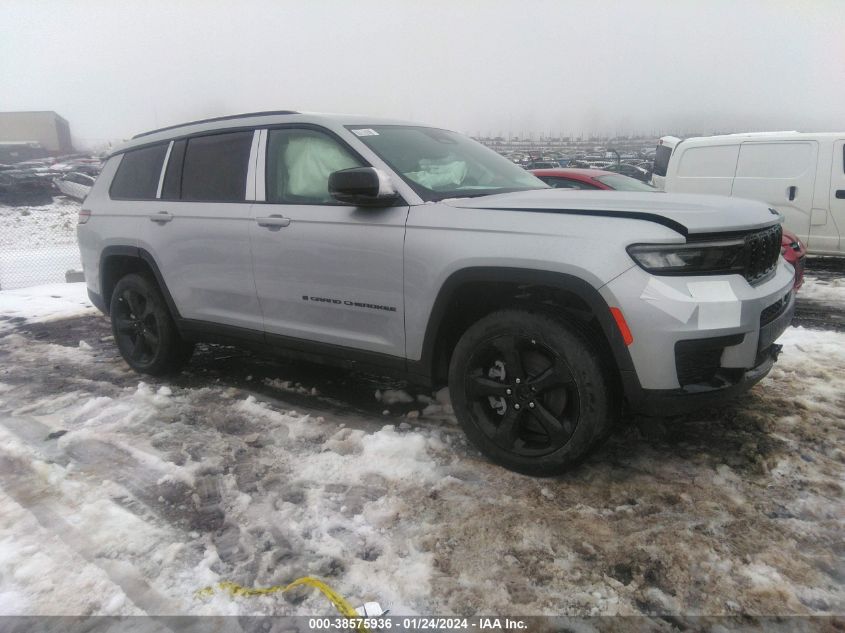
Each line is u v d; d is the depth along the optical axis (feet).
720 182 28.76
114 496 8.98
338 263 10.43
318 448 10.25
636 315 7.77
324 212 10.62
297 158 11.38
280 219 11.10
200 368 15.01
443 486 8.91
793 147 26.96
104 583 7.08
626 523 7.91
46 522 8.36
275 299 11.57
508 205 9.11
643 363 7.88
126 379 14.47
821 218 26.48
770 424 10.55
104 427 11.45
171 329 13.87
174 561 7.46
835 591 6.64
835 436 10.07
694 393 7.97
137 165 14.58
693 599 6.59
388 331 10.16
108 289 15.26
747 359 8.15
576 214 8.54
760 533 7.64
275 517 8.32
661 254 7.84
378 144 10.79
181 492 9.04
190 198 12.97
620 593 6.71
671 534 7.66
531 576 7.01
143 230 13.64
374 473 9.34
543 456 8.82
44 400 13.12
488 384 9.24
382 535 7.83
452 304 9.39
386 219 9.86
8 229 57.36
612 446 9.97
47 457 10.27
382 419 11.42
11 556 7.60
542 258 8.29
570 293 8.91
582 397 8.33
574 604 6.58
